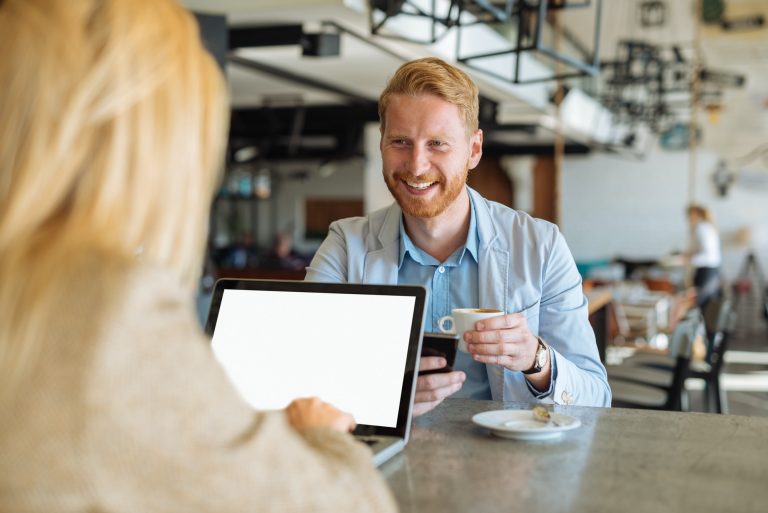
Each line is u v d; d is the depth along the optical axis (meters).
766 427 1.34
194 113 0.75
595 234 13.01
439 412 1.48
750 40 11.33
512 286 1.89
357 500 0.79
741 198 12.11
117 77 0.69
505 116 7.82
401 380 1.29
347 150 11.05
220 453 0.71
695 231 9.80
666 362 3.95
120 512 0.67
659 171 12.60
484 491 1.03
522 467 1.13
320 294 1.39
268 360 1.38
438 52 4.72
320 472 0.78
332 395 1.32
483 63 5.46
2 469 0.65
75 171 0.69
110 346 0.66
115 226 0.70
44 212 0.69
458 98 1.75
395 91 1.75
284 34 4.34
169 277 0.72
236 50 4.48
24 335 0.66
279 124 10.80
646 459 1.16
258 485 0.73
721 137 12.11
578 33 9.04
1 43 0.69
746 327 12.05
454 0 3.26
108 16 0.71
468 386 1.85
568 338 1.91
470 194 1.94
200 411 0.71
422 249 1.93
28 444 0.65
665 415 1.43
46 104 0.68
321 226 17.14
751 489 1.03
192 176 0.76
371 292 1.36
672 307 8.13
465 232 1.91
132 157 0.71
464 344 1.52
